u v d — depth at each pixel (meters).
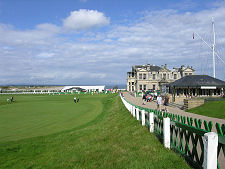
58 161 8.37
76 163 7.83
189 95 34.59
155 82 71.75
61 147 10.73
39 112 27.50
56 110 29.86
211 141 4.63
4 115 24.66
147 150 8.00
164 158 6.85
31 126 17.66
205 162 4.77
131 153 7.95
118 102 36.62
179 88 37.19
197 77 35.78
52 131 15.52
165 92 43.88
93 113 26.08
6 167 8.13
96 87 118.44
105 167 6.96
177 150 7.27
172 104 29.64
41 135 14.15
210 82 34.09
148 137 9.74
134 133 11.15
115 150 8.76
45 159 8.84
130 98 46.91
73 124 18.41
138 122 13.91
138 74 71.81
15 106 36.31
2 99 57.66
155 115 10.15
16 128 16.83
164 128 7.96
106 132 13.21
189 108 22.27
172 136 7.87
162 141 8.65
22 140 12.57
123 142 9.89
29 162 8.58
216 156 4.64
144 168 6.31
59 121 20.12
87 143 10.80
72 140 12.09
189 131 6.25
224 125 4.86
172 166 6.14
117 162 7.23
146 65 75.81
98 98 59.75
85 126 17.16
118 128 13.99
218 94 35.62
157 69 74.12
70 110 29.78
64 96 72.88
